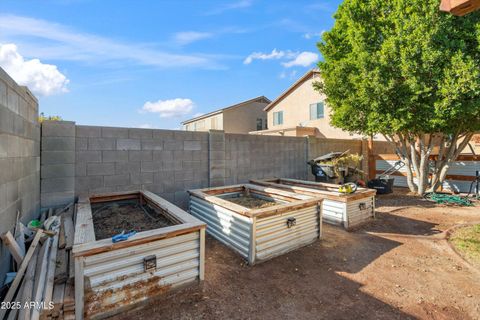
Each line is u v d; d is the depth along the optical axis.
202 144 6.00
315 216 4.29
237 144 6.70
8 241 2.30
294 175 8.26
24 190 3.10
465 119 6.64
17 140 2.80
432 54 5.69
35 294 1.97
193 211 5.05
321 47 8.28
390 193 8.30
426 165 7.97
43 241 2.75
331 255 3.75
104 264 2.29
